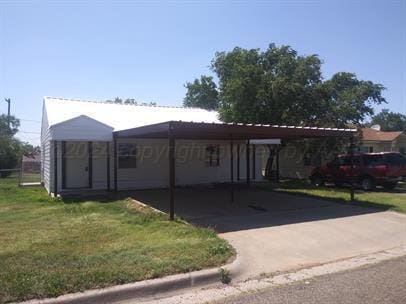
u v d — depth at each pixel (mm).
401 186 21969
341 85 27344
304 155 28781
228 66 25453
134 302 5652
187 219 11523
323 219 11602
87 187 18797
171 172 11086
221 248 7664
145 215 11656
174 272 6375
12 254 7418
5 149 35906
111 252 7438
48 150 19359
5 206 14094
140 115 21484
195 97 37688
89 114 20125
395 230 10500
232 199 15148
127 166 19719
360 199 15680
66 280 5797
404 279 6566
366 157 20328
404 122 84875
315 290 6059
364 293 5871
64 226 10305
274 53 23375
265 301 5617
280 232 9898
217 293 6000
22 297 5312
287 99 22219
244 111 22719
